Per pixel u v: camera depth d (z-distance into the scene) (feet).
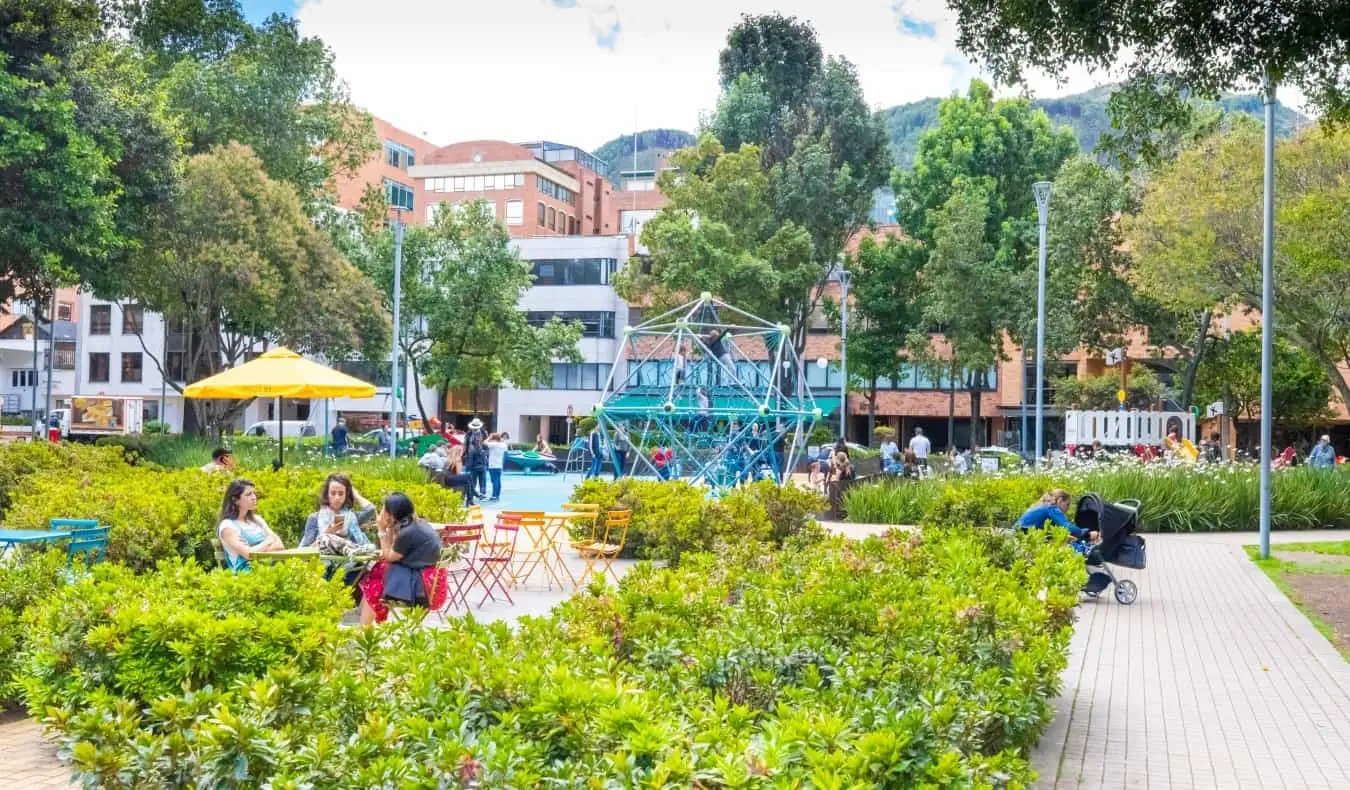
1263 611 43.21
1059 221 142.41
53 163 80.28
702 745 12.94
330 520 35.40
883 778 13.01
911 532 36.99
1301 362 160.04
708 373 85.30
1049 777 21.59
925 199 174.91
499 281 156.46
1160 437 117.39
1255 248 94.89
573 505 50.37
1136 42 39.83
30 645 22.94
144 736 14.30
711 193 158.51
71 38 85.66
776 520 59.11
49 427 171.12
